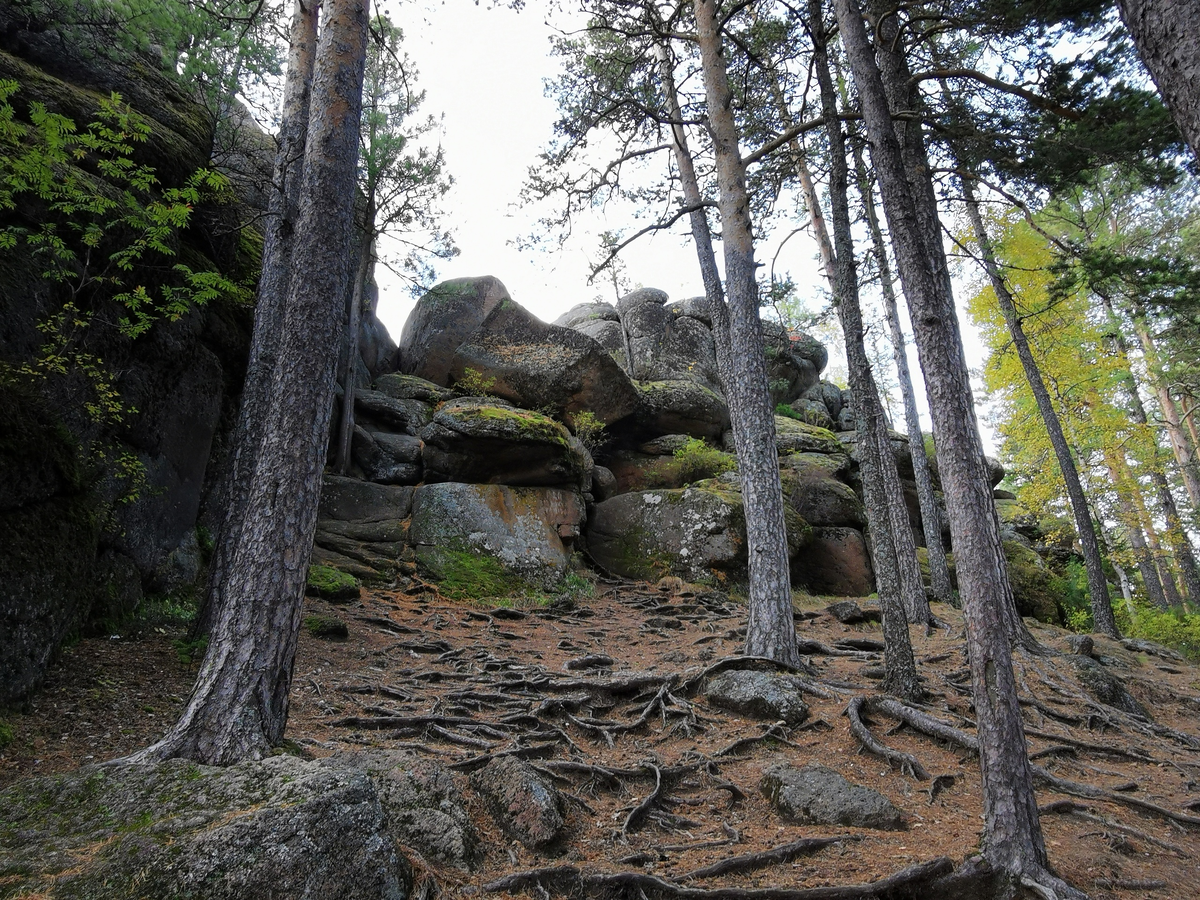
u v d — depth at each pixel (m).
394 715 7.34
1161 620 19.39
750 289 10.23
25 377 7.22
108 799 3.84
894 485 14.30
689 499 17.08
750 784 6.52
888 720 8.03
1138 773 7.78
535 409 19.20
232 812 3.63
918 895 4.61
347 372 17.27
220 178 7.85
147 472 9.25
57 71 10.32
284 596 5.18
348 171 6.28
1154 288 11.55
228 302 11.84
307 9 10.67
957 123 10.45
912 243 5.97
